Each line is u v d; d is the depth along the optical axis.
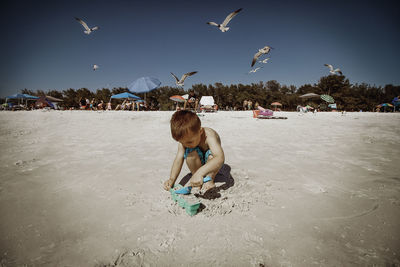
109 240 1.32
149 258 1.17
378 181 2.21
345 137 5.04
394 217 1.51
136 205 1.74
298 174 2.46
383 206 1.67
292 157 3.23
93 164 2.90
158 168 2.69
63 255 1.20
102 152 3.58
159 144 4.22
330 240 1.28
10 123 7.64
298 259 1.13
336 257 1.14
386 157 3.21
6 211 1.67
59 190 2.06
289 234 1.34
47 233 1.39
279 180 2.27
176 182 2.22
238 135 5.33
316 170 2.61
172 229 1.42
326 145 4.12
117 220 1.53
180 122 1.66
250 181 2.24
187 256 1.17
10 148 3.90
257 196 1.88
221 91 61.47
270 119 10.46
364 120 10.04
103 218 1.56
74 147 3.97
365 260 1.12
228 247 1.24
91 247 1.26
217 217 1.55
